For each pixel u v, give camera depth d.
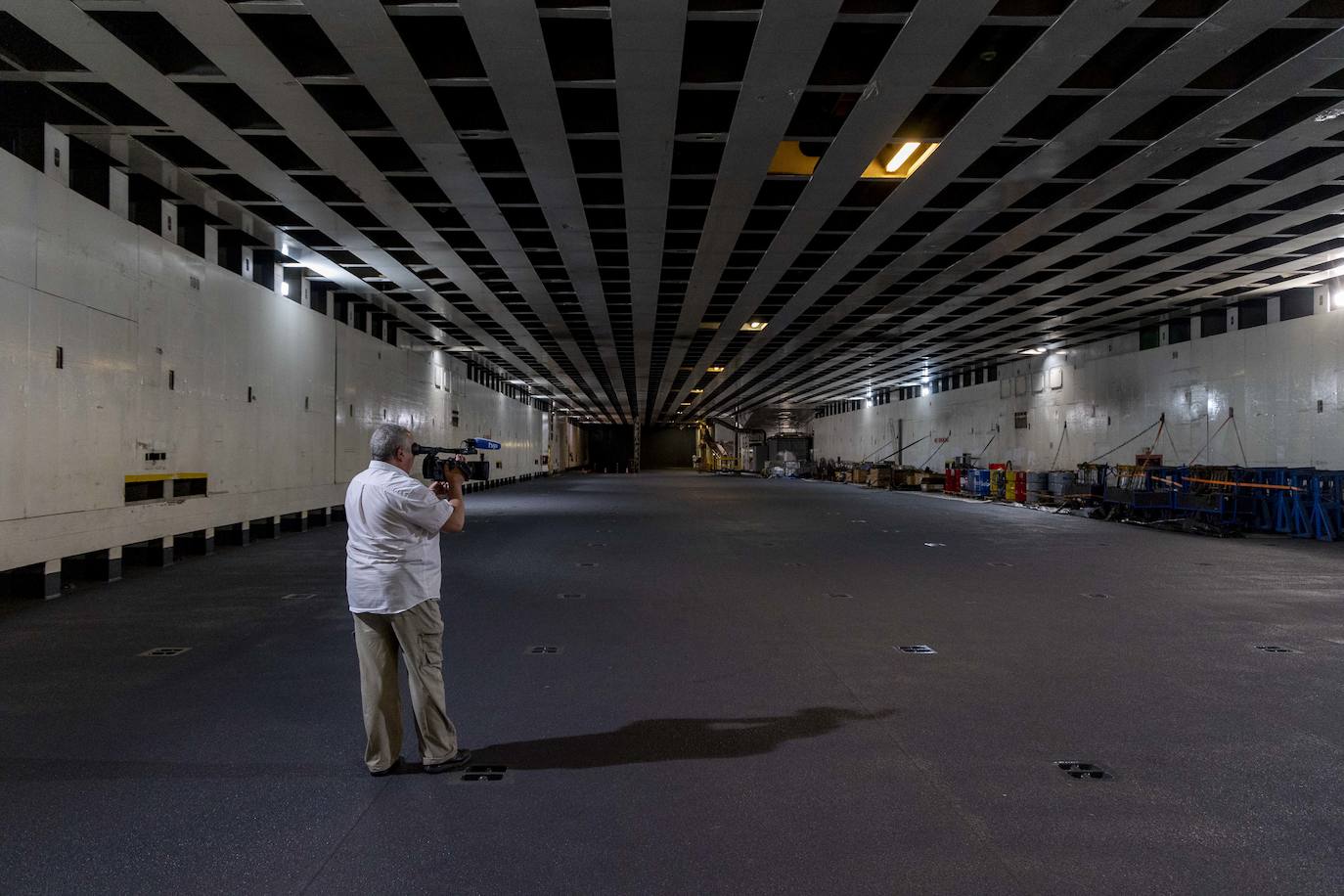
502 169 8.41
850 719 4.04
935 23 5.36
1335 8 5.43
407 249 11.96
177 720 4.02
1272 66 6.18
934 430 32.16
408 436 3.48
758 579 8.44
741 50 6.23
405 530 3.28
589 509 19.06
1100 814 2.97
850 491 28.97
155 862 2.63
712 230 10.58
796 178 8.55
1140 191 9.59
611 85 6.29
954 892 2.43
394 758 3.37
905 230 10.77
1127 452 19.34
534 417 42.00
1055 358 22.72
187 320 9.70
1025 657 5.25
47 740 3.74
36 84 6.59
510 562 9.70
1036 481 20.53
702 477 46.44
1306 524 12.52
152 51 6.04
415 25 5.90
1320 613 6.68
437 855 2.67
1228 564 9.59
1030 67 6.01
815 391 37.81
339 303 16.03
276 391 12.40
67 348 7.39
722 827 2.87
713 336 20.67
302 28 5.97
